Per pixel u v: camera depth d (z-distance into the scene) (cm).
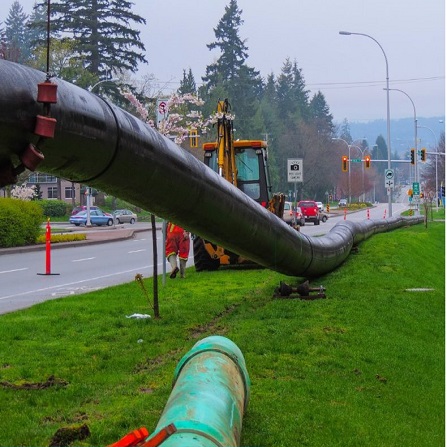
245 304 1365
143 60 7019
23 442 611
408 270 2017
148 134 757
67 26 6712
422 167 14600
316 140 11881
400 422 748
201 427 462
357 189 13262
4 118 541
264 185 2238
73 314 1243
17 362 894
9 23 12962
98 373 843
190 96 2131
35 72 588
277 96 13938
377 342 1052
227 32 10100
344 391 795
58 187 9075
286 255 1373
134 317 1212
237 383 607
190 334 1076
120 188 761
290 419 674
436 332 1266
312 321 1142
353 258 2225
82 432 616
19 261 2711
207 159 2256
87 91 670
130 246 3641
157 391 745
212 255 2094
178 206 896
